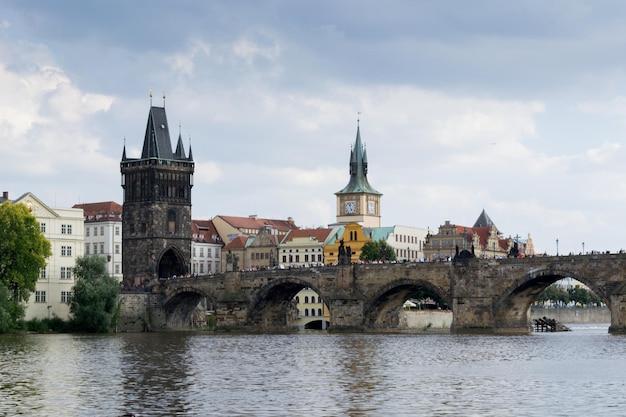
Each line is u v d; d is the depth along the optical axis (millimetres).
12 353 165750
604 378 120875
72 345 189875
